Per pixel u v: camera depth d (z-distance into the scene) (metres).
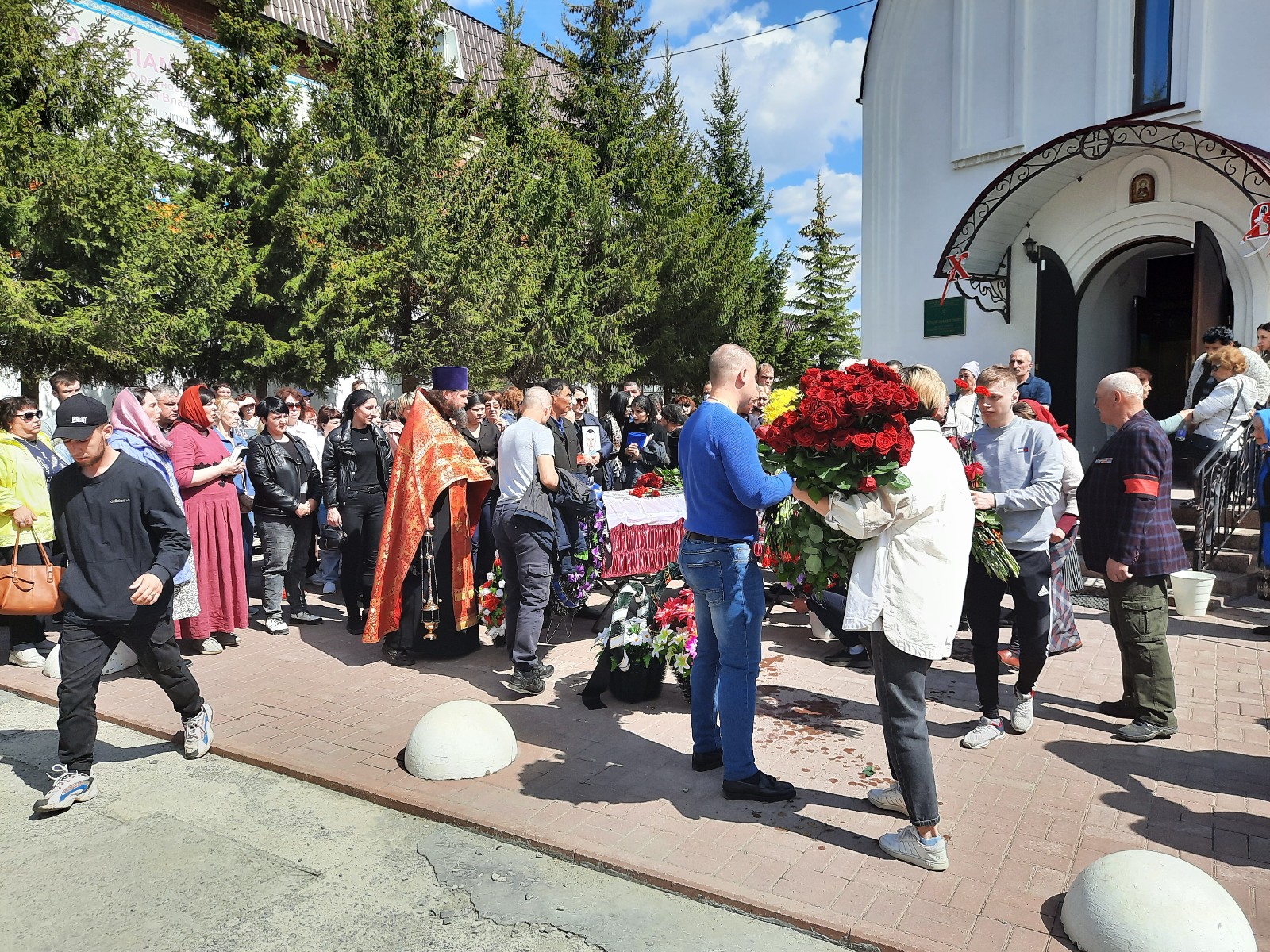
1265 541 6.56
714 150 30.64
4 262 9.91
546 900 3.08
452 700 5.18
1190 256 12.28
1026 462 4.34
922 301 12.82
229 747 4.45
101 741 4.68
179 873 3.30
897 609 3.11
